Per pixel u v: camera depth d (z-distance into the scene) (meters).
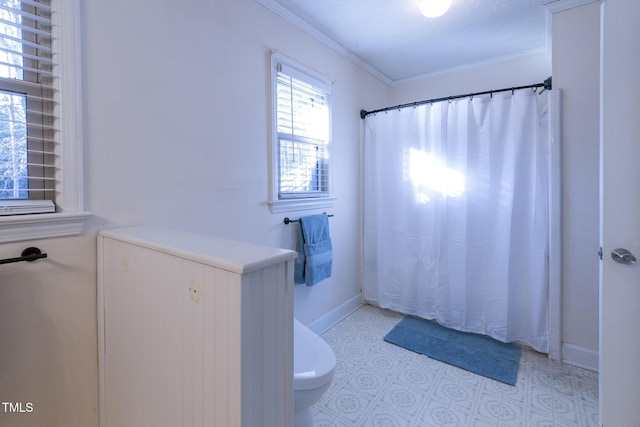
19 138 1.06
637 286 1.25
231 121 1.70
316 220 2.24
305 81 2.19
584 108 1.93
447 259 2.48
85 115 1.16
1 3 1.02
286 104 2.10
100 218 1.21
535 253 2.12
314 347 1.44
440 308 2.52
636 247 1.25
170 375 0.88
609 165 1.28
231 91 1.69
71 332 1.15
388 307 2.80
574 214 1.98
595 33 1.89
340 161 2.62
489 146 2.24
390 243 2.77
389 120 2.74
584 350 1.98
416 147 2.61
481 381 1.86
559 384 1.82
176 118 1.45
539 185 2.08
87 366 1.20
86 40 1.15
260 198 1.89
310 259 2.15
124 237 1.05
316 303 2.42
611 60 1.27
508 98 2.18
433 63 2.90
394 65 2.94
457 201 2.41
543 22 2.19
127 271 1.05
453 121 2.41
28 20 1.07
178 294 0.84
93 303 1.21
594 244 1.94
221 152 1.65
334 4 1.97
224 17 1.65
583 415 1.57
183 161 1.48
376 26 2.23
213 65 1.60
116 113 1.24
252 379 0.70
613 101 1.27
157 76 1.37
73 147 1.12
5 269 1.01
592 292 1.95
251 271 0.69
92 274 1.20
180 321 0.84
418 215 2.63
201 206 1.56
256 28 1.83
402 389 1.79
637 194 1.24
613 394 1.30
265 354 0.74
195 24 1.51
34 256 1.01
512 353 2.14
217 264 0.72
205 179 1.58
